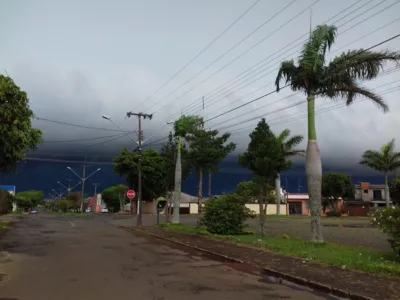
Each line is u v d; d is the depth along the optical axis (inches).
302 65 638.5
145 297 308.0
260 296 319.6
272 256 519.8
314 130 652.7
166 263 487.5
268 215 2412.6
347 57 621.6
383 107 632.4
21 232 959.6
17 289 331.6
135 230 1072.2
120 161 2314.2
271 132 791.7
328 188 2586.1
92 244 697.6
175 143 1207.6
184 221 1502.2
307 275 391.2
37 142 733.3
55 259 508.1
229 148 1021.2
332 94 647.1
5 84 605.6
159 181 2288.4
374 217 471.2
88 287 341.1
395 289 328.2
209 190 2052.2
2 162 692.7
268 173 772.0
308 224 1310.3
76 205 4601.4
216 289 342.0
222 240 724.7
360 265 422.0
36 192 5487.2
